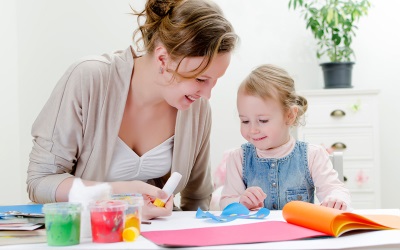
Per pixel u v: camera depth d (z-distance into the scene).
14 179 2.99
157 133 1.52
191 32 1.18
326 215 0.96
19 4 3.10
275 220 1.13
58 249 0.87
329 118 2.96
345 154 2.96
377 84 3.38
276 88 1.60
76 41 3.18
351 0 3.30
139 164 1.50
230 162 1.75
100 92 1.40
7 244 0.91
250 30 3.33
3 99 2.88
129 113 1.47
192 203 1.82
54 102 1.42
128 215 0.98
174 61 1.22
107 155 1.44
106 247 0.88
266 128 1.60
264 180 1.68
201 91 1.26
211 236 0.94
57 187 1.29
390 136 3.38
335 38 3.11
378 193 2.96
